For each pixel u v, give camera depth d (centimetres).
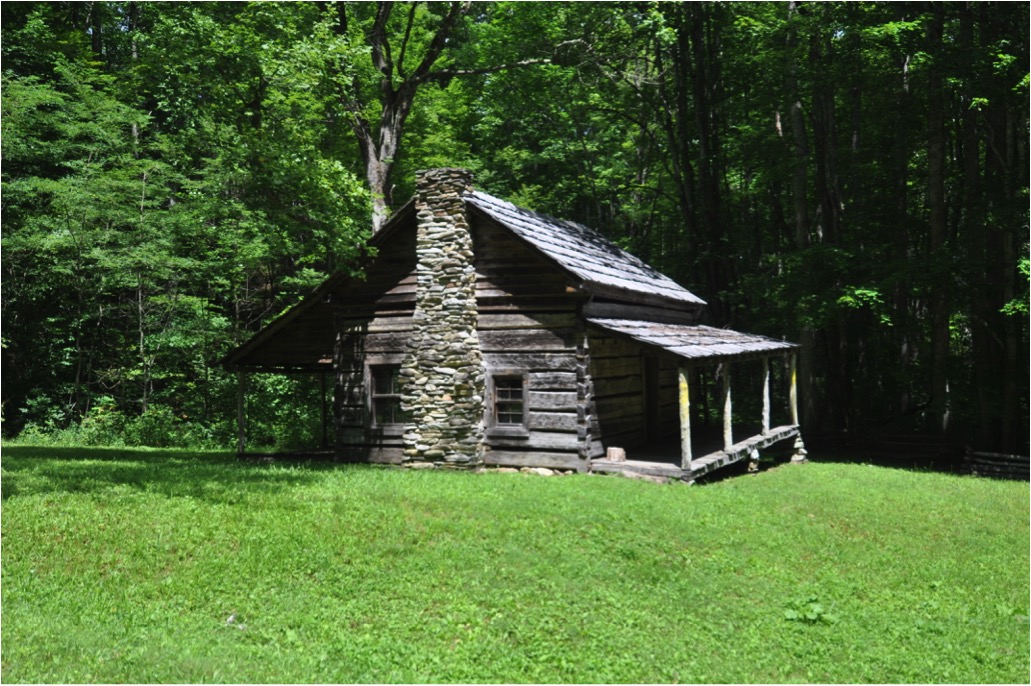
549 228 1995
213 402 2567
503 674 793
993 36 2277
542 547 1086
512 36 2755
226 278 2683
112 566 977
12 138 2245
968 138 2306
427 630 871
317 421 2527
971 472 2100
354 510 1198
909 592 1059
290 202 1861
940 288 2206
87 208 2223
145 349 2570
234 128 1858
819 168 2816
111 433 2344
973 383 2289
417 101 3077
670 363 2217
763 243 3888
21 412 2467
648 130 3469
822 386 3259
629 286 1850
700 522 1237
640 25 2606
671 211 3866
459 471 1642
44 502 1158
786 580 1059
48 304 2631
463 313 1695
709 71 3134
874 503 1492
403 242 1817
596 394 1709
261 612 895
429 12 3011
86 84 2552
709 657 850
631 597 966
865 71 2581
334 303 1878
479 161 3600
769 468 1981
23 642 793
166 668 762
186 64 1814
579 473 1606
